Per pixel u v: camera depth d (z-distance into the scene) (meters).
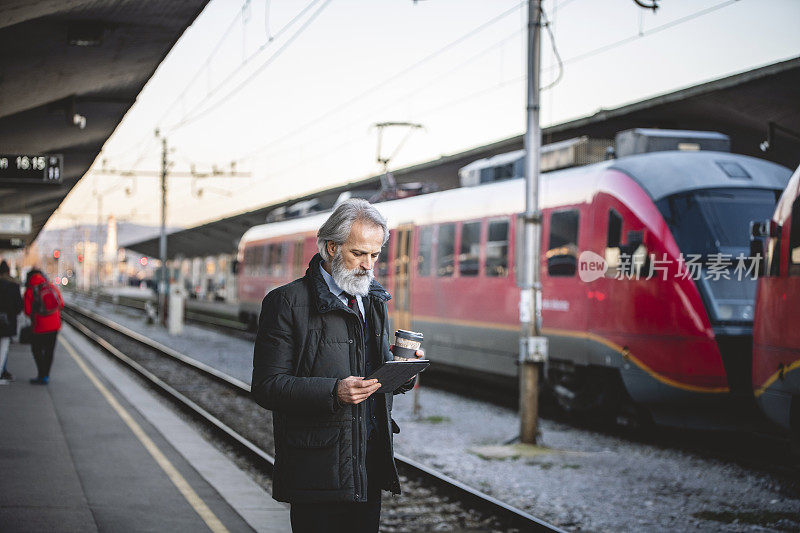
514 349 14.23
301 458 3.44
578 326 12.58
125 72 15.59
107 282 125.62
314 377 3.42
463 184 17.38
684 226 11.08
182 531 5.89
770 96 18.02
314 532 3.51
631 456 10.49
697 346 10.70
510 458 10.27
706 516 7.72
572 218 12.89
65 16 11.52
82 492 6.93
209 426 12.45
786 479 9.18
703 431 12.36
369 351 3.68
